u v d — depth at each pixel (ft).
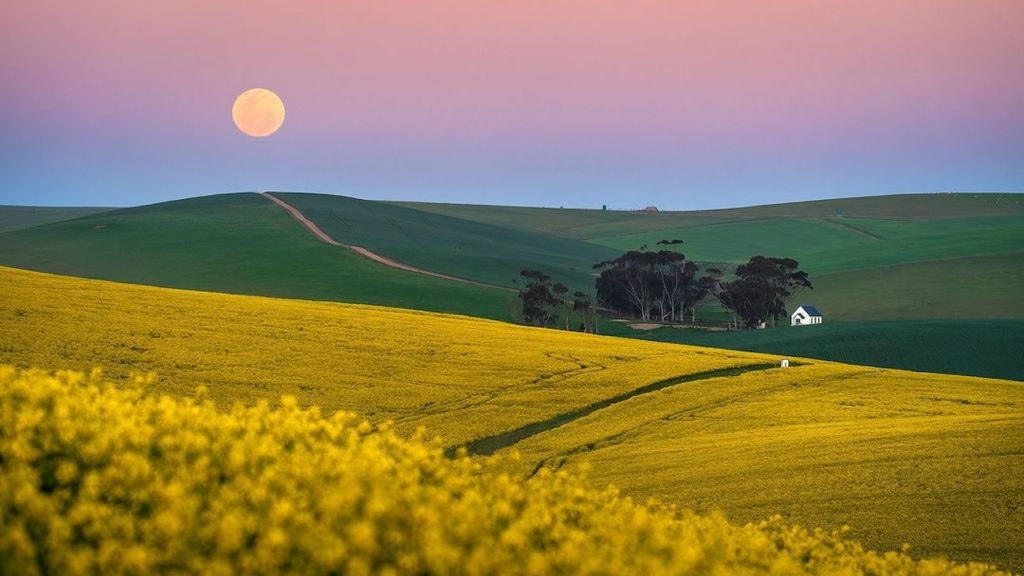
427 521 63.41
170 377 318.04
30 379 91.15
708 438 305.94
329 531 61.16
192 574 58.39
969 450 268.41
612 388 368.27
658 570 65.92
